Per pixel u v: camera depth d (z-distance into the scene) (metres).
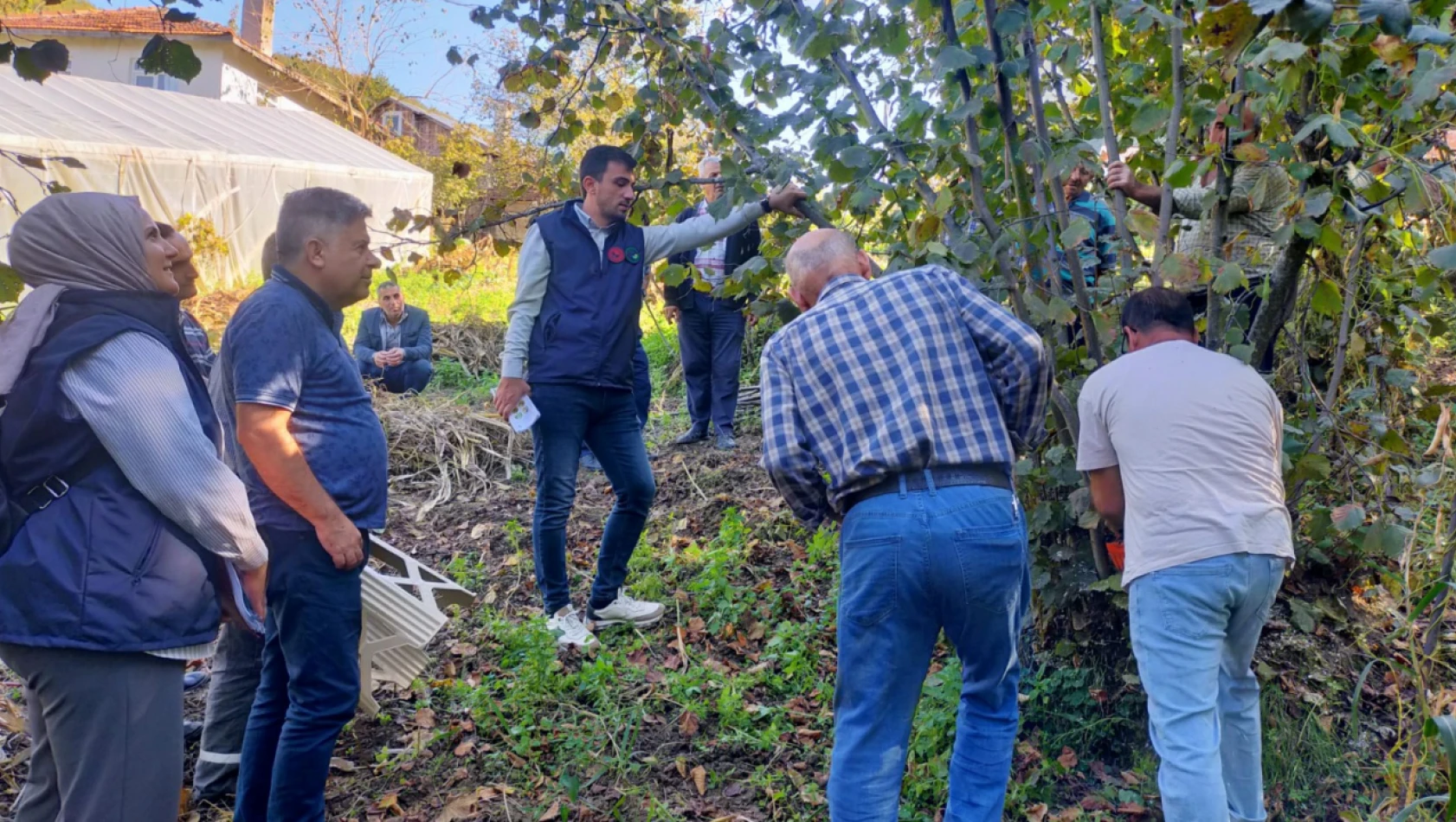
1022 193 3.17
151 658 2.10
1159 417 2.74
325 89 30.12
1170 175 2.73
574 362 3.91
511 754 3.39
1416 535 3.31
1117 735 3.44
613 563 4.23
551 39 4.03
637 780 3.30
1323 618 3.93
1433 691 3.22
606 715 3.59
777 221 3.84
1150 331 2.92
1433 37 2.19
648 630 4.30
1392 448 3.32
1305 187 2.81
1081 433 2.94
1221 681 2.90
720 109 3.73
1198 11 2.73
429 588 4.00
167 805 2.14
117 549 2.04
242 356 2.45
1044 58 3.40
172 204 15.27
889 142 3.22
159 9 2.09
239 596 2.28
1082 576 3.45
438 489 6.37
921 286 2.70
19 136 12.84
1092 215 4.11
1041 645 3.68
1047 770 3.28
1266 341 3.12
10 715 3.47
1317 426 3.42
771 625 4.28
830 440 2.62
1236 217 3.33
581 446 4.08
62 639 2.00
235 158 16.28
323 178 18.42
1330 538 3.40
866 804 2.54
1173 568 2.67
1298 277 3.02
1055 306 3.06
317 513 2.50
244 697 3.17
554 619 4.10
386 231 3.79
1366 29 2.25
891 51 3.18
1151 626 2.70
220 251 15.41
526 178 4.10
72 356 2.00
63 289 2.08
